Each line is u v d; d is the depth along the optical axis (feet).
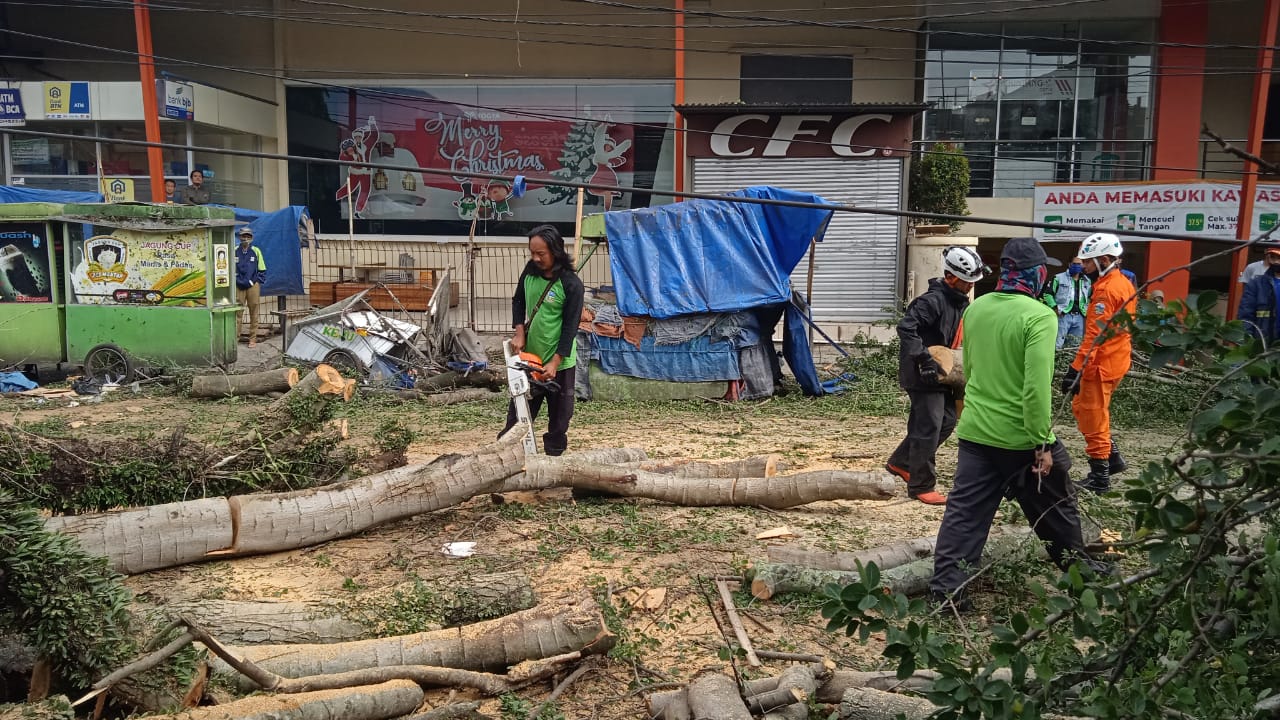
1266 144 65.67
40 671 12.29
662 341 39.86
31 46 69.56
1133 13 62.90
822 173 58.65
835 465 28.58
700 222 40.09
